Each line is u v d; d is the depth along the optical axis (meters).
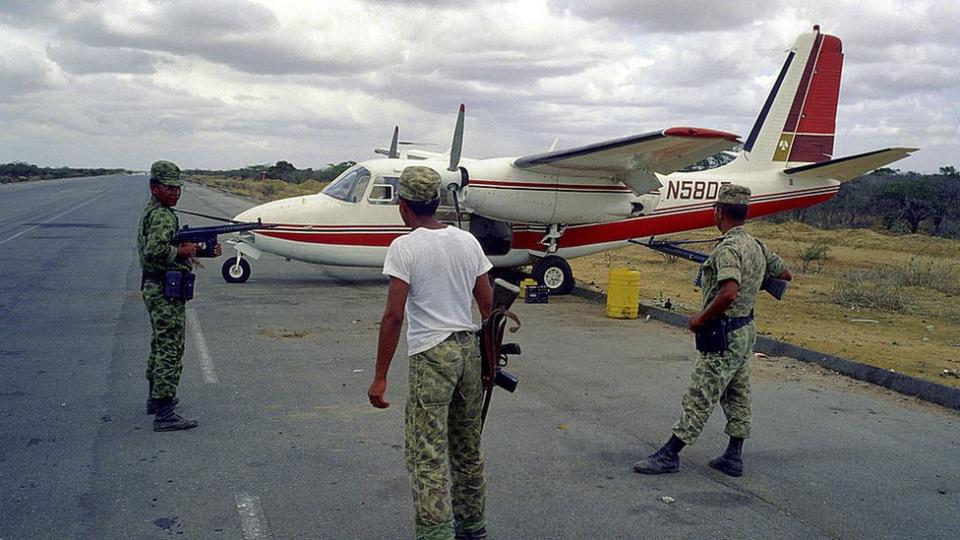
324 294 13.44
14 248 19.73
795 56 15.26
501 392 7.35
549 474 5.29
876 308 13.65
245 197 55.59
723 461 5.40
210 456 5.43
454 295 3.81
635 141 11.64
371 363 8.30
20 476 5.00
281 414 6.44
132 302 11.89
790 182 15.57
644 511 4.72
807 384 7.98
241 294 13.25
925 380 7.59
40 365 7.88
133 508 4.56
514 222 14.23
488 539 4.28
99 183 88.88
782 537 4.41
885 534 4.49
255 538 4.21
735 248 5.06
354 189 14.14
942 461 5.74
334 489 4.90
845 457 5.79
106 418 6.21
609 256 22.83
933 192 31.88
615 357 9.01
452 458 4.05
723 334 5.12
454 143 13.57
